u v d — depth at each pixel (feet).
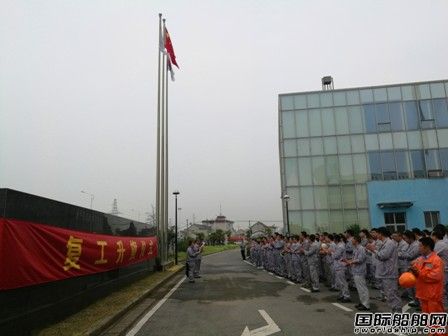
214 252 162.61
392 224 93.09
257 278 52.70
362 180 96.07
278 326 23.76
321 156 98.27
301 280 46.52
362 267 28.99
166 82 71.20
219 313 28.30
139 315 28.22
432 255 17.56
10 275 18.93
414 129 96.94
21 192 20.61
